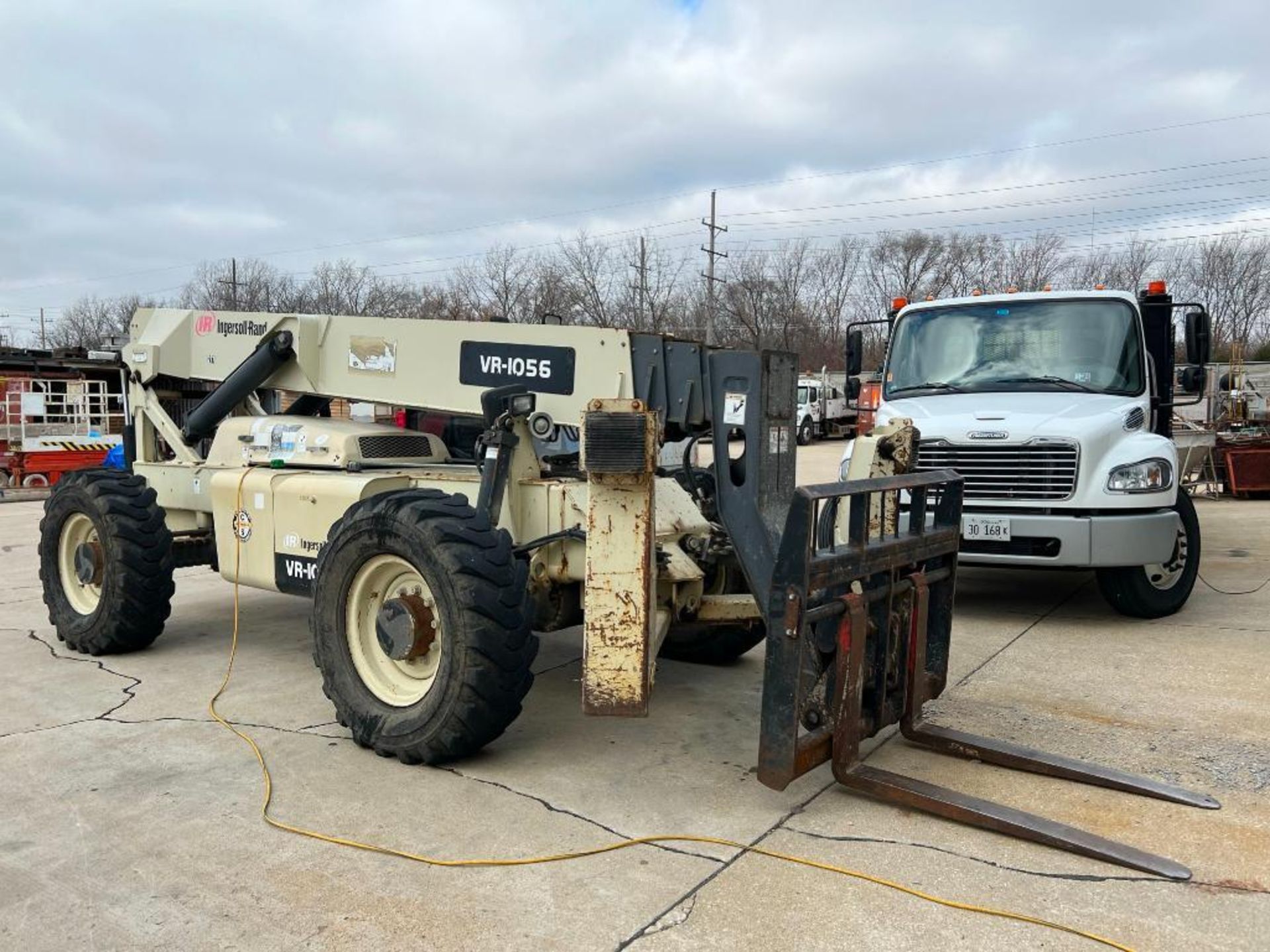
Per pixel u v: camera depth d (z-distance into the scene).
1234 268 48.66
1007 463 6.45
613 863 3.16
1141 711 4.69
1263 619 6.62
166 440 6.41
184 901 2.95
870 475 4.17
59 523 5.96
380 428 5.51
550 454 5.07
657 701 4.92
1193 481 14.26
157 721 4.61
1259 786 3.78
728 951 2.66
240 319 5.90
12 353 19.38
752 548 3.99
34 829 3.45
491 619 3.77
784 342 40.06
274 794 3.73
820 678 3.56
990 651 5.86
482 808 3.59
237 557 5.36
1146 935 2.72
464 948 2.69
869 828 3.40
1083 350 7.26
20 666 5.65
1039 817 3.35
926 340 7.77
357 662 4.23
